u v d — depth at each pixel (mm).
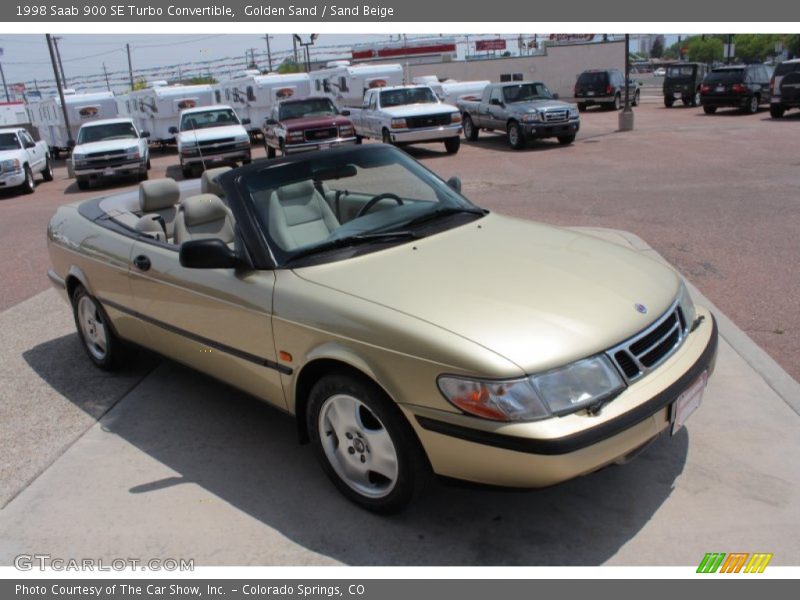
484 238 3795
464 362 2746
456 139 19281
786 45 76375
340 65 27969
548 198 11273
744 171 12414
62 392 4871
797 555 2895
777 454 3537
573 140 20094
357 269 3439
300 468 3742
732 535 3020
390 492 3164
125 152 18750
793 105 21625
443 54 57250
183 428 4246
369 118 20375
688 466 3494
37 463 3934
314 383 3473
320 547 3121
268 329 3480
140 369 5207
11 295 7617
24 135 19875
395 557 3035
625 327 2977
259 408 4465
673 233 8242
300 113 19953
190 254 3504
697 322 3518
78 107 28000
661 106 32438
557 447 2639
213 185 4871
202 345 4016
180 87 30016
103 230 4797
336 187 4039
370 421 3242
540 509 3275
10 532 3334
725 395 4133
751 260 6930
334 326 3146
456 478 2896
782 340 4953
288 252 3602
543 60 45344
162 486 3639
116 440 4148
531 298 3082
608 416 2756
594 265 3467
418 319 2953
